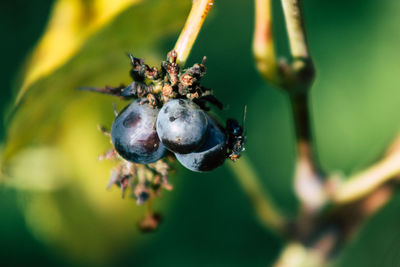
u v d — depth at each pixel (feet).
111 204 1.12
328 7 1.71
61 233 1.13
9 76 1.72
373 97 1.68
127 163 0.88
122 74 1.03
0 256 1.70
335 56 1.70
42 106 0.99
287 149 1.79
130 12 0.93
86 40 0.92
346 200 1.03
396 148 1.03
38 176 1.09
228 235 1.81
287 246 1.07
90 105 1.05
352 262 1.49
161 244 1.77
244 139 0.86
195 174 1.83
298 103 0.98
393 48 1.67
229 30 1.81
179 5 0.95
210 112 0.87
